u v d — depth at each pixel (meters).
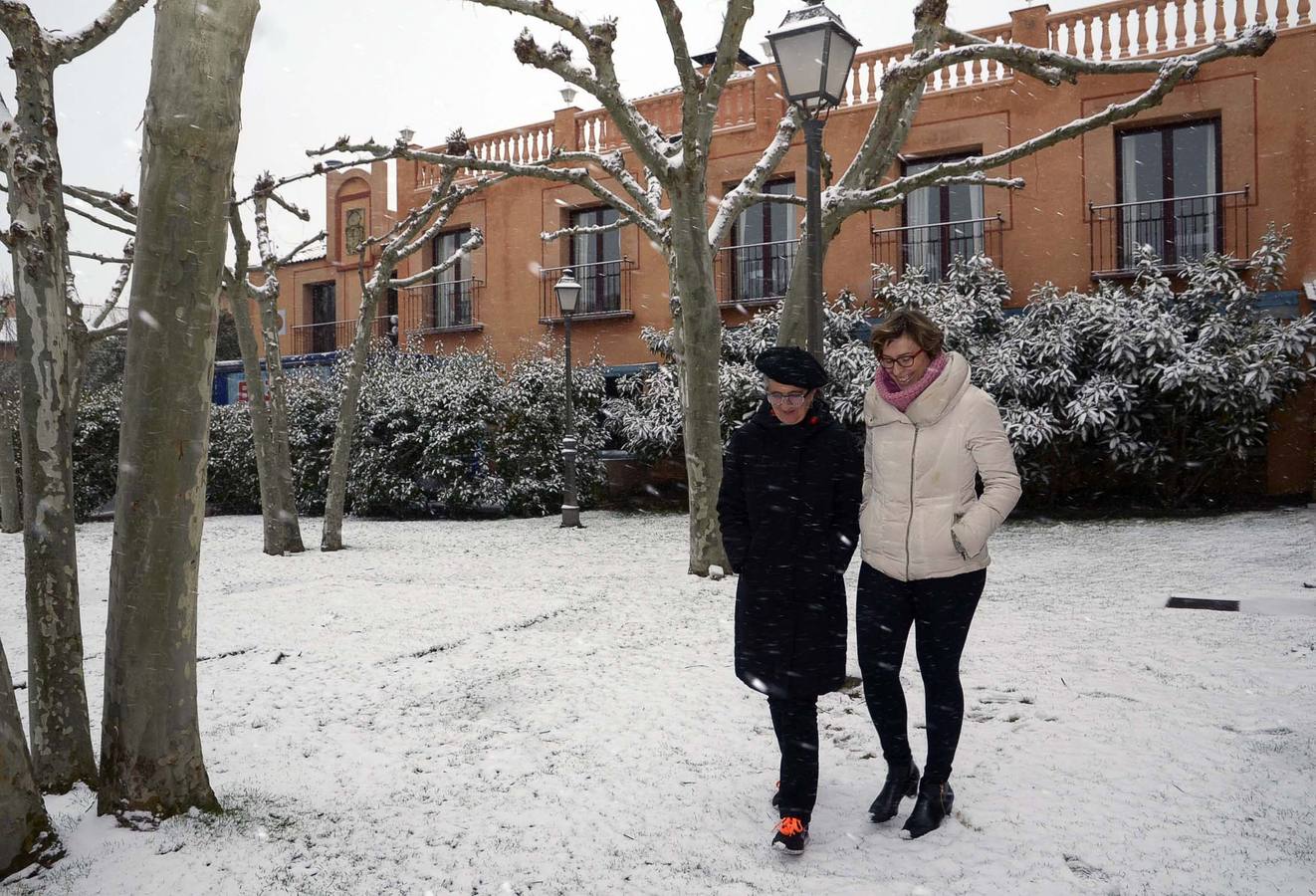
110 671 2.96
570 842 2.93
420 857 2.84
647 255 19.31
